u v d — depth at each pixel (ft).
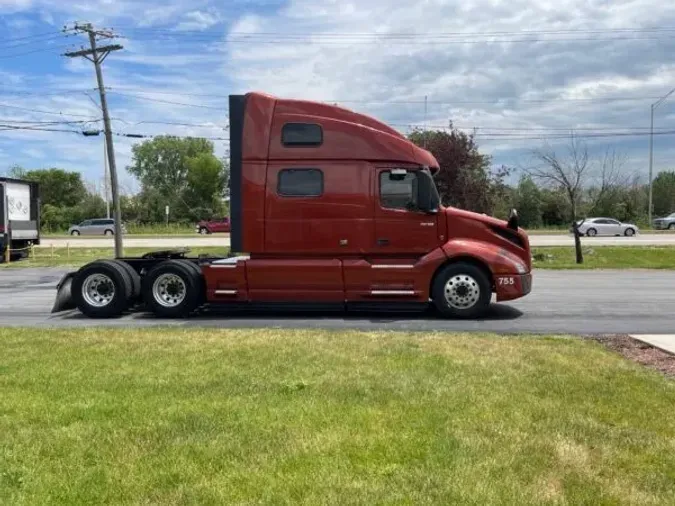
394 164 36.96
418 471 13.25
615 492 12.38
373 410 17.25
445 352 24.88
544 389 19.40
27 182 103.09
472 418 16.61
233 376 21.02
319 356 24.11
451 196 115.85
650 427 16.07
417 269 36.91
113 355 24.67
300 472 13.28
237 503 11.96
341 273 36.99
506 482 12.75
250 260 37.70
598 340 28.55
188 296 38.34
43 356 24.57
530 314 39.47
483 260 36.83
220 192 309.22
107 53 111.75
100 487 12.69
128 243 138.62
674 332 31.94
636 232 153.69
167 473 13.26
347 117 37.19
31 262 97.14
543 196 177.78
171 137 328.70
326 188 36.94
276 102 37.29
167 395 18.83
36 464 13.76
